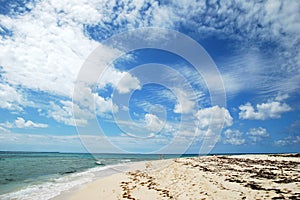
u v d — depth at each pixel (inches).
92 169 1092.5
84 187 575.5
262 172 702.5
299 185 483.2
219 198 396.5
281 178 577.9
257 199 379.9
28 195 495.8
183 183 558.6
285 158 1224.8
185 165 1009.5
